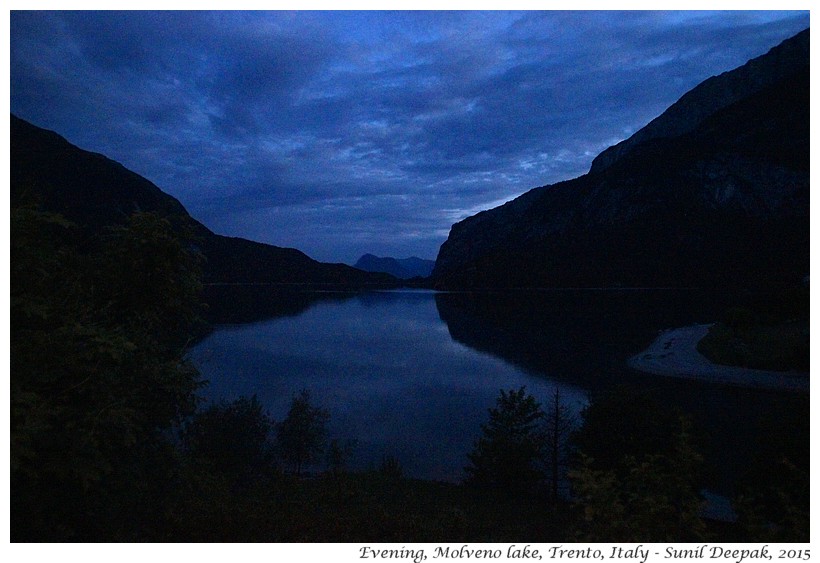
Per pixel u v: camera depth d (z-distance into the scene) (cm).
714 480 1633
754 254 18962
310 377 6141
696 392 4391
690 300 14875
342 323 12962
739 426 3328
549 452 2212
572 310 14012
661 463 486
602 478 452
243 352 8275
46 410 399
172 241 653
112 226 666
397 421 4122
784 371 4812
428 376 6188
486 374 6256
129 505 536
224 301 18800
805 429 1322
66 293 566
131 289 647
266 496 1013
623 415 1712
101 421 429
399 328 11881
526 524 1135
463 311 15675
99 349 444
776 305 6638
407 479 2016
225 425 2044
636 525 438
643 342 8188
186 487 648
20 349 430
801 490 458
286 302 19512
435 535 858
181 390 599
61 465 396
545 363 6862
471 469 2077
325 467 2642
